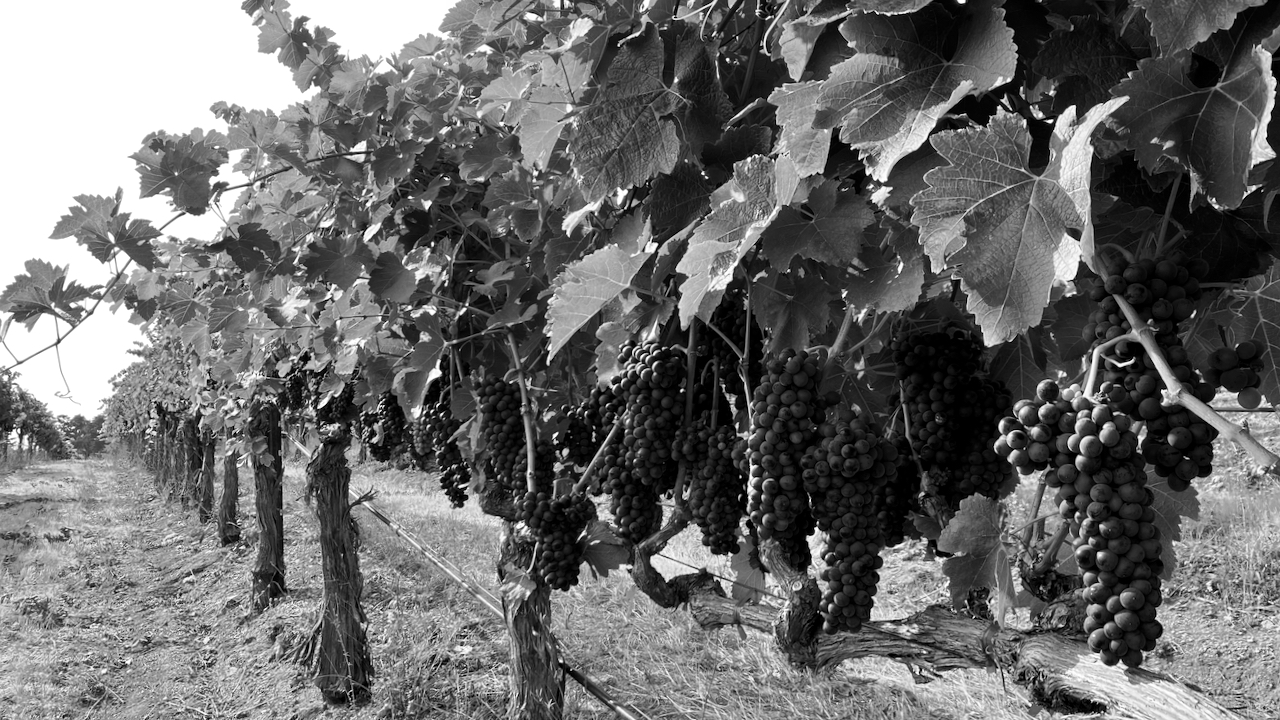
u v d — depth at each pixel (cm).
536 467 340
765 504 194
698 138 192
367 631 906
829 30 152
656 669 716
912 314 220
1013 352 213
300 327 415
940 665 219
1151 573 115
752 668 704
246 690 835
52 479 3266
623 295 238
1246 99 110
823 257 166
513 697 454
